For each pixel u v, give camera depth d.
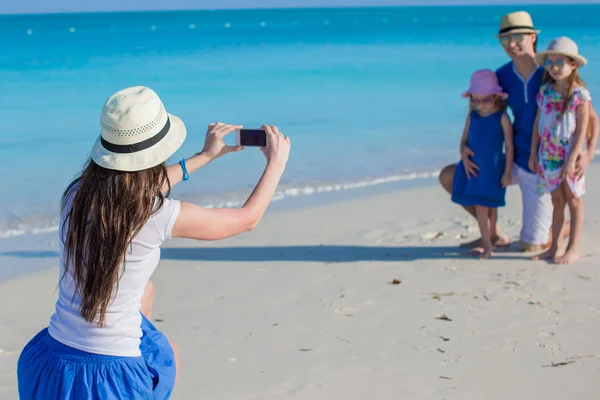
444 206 8.20
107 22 74.12
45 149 11.39
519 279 5.57
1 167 10.16
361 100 16.41
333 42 36.91
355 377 4.07
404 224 7.46
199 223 2.50
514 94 6.00
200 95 17.17
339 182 9.49
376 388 3.93
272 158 2.79
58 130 12.94
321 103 16.00
